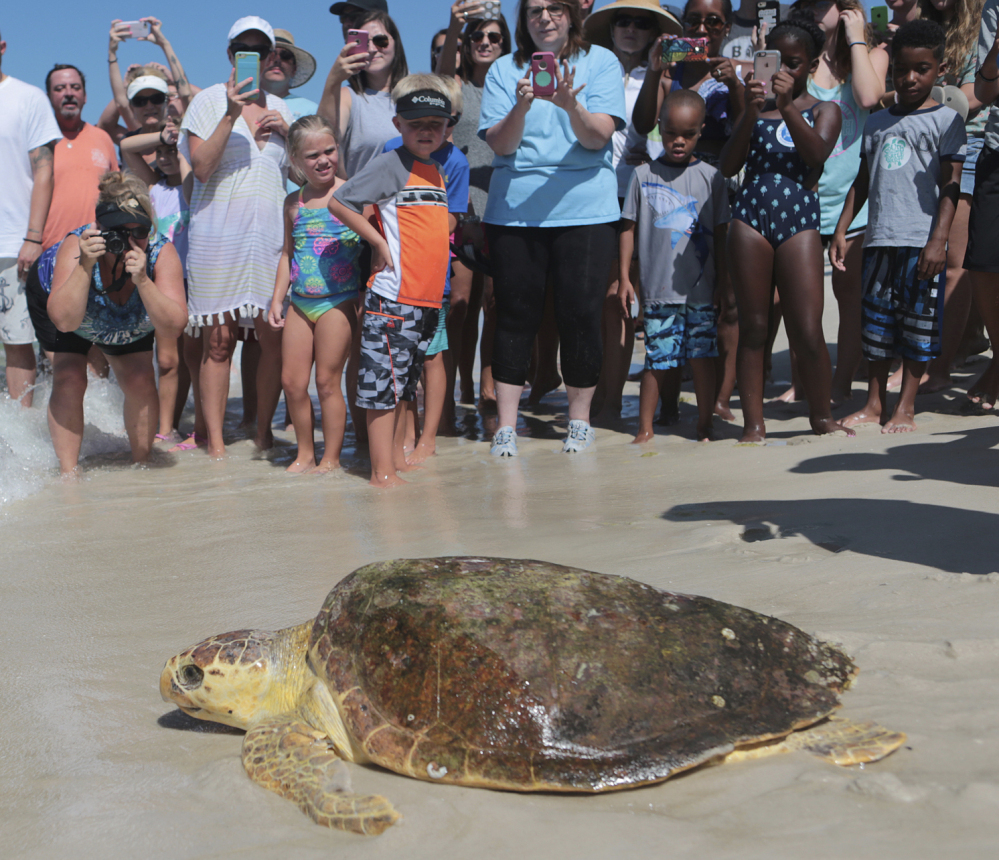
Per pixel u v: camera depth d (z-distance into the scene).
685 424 6.12
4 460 5.39
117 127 7.75
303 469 5.34
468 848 1.59
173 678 2.13
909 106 5.11
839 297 6.08
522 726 1.79
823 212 5.84
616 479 4.59
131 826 1.72
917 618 2.35
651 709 1.81
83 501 4.73
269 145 5.61
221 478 5.25
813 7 5.66
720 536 3.26
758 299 5.07
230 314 5.60
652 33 6.32
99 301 5.01
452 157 5.23
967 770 1.70
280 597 3.04
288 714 2.08
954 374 6.53
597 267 5.39
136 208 4.81
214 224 5.52
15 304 6.36
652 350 5.54
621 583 2.08
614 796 1.75
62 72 6.63
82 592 3.21
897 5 6.36
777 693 1.91
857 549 2.95
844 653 2.15
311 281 5.04
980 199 4.93
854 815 1.59
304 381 5.23
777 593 2.64
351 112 5.81
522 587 2.02
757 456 4.72
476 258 5.84
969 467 3.84
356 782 1.86
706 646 1.94
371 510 4.29
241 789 1.83
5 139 6.20
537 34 5.23
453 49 6.36
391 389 4.80
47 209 6.38
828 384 5.13
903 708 1.94
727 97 5.71
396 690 1.90
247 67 5.26
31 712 2.25
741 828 1.59
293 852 1.61
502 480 4.82
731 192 5.74
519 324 5.52
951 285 5.95
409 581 2.06
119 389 6.84
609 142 5.45
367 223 4.71
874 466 4.10
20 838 1.69
